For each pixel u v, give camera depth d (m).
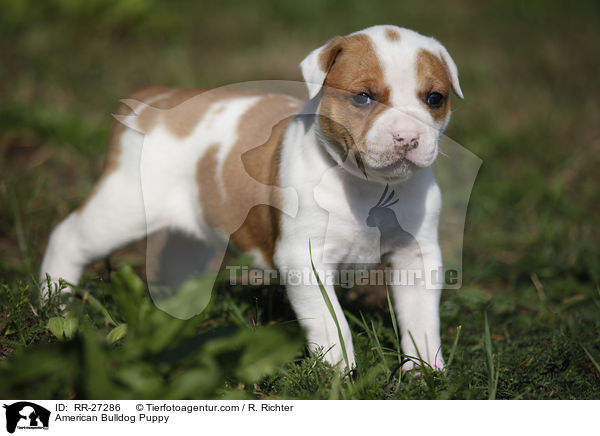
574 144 6.36
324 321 2.95
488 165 5.64
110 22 8.59
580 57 9.27
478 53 9.16
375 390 2.65
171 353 2.49
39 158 5.46
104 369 2.32
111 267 3.98
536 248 4.59
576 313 3.63
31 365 2.23
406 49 2.86
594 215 5.02
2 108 5.85
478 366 3.02
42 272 3.60
